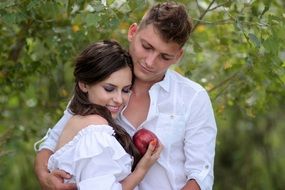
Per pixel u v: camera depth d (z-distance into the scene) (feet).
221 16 21.03
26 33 23.13
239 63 22.18
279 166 40.65
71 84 25.95
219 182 41.50
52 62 23.49
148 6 21.85
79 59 15.55
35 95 26.53
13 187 35.53
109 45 15.49
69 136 15.39
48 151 16.57
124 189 14.78
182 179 16.05
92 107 15.43
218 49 23.62
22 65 23.41
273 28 18.51
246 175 41.01
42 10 20.26
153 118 15.81
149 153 15.20
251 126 39.37
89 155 14.60
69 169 15.06
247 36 18.51
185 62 22.61
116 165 14.65
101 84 15.39
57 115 24.27
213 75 24.61
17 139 26.66
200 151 15.80
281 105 38.88
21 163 34.65
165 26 14.79
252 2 19.80
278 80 21.45
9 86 24.21
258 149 40.68
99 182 14.44
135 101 16.01
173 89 16.03
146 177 16.01
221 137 39.78
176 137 15.83
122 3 20.06
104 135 14.75
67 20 22.59
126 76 15.40
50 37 22.89
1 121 27.73
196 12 23.04
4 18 19.94
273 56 19.61
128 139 15.37
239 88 22.71
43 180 15.66
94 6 18.10
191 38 21.89
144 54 15.19
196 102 15.88
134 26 15.80
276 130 40.29
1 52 24.07
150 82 15.97
